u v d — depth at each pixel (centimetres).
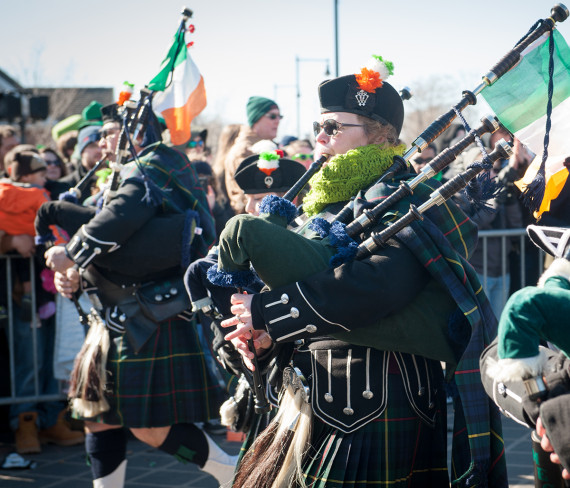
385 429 195
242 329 192
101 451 300
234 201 436
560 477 192
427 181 216
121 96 310
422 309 193
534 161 208
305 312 184
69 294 308
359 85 210
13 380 421
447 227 201
